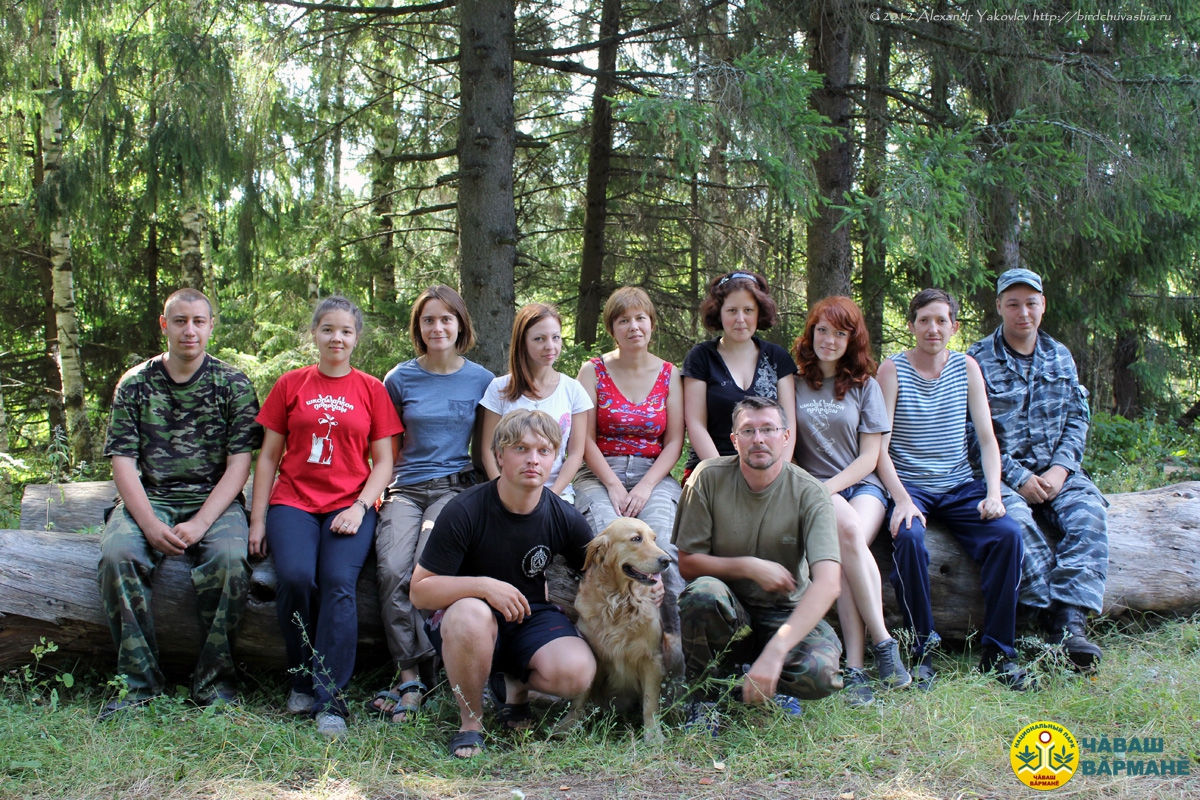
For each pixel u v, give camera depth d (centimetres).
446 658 295
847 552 347
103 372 1304
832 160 779
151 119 783
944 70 732
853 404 392
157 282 1323
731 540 328
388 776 277
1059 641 362
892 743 295
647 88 665
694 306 1022
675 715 315
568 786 271
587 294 1039
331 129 890
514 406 392
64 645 347
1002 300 425
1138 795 255
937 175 606
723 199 877
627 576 304
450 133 988
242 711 319
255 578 347
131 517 346
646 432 409
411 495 379
